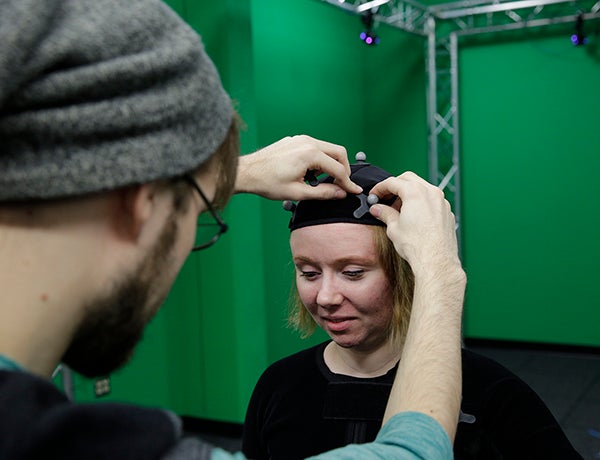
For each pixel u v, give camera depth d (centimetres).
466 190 558
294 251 102
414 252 76
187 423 397
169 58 45
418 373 62
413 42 561
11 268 44
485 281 557
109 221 48
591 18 491
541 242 532
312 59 482
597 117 502
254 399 115
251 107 360
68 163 42
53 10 41
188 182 52
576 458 92
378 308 99
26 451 35
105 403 41
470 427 98
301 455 101
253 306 375
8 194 42
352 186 94
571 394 423
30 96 41
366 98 586
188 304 387
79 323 49
